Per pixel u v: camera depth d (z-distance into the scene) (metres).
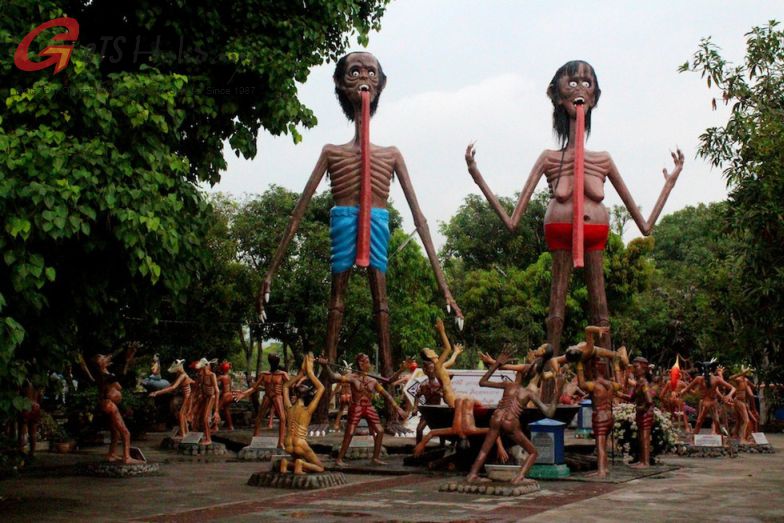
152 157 10.06
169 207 9.99
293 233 20.38
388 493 11.97
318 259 34.66
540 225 48.44
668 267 50.84
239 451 18.45
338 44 15.34
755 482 13.72
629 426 16.42
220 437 21.03
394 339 38.06
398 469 15.13
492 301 43.03
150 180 9.82
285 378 17.75
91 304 10.39
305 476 12.65
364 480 13.81
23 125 9.36
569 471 14.70
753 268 9.88
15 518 9.75
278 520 9.45
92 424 22.06
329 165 20.59
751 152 10.15
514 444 14.57
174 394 26.98
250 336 36.56
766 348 10.61
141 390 27.00
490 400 19.56
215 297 31.05
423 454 15.88
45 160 8.96
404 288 37.91
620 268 38.78
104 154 9.52
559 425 14.36
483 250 50.28
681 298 41.00
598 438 14.27
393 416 21.05
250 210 35.75
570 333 39.59
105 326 11.59
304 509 10.34
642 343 41.84
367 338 35.97
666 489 12.58
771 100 10.66
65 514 10.08
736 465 17.22
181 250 10.62
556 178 19.19
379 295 20.73
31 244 9.17
